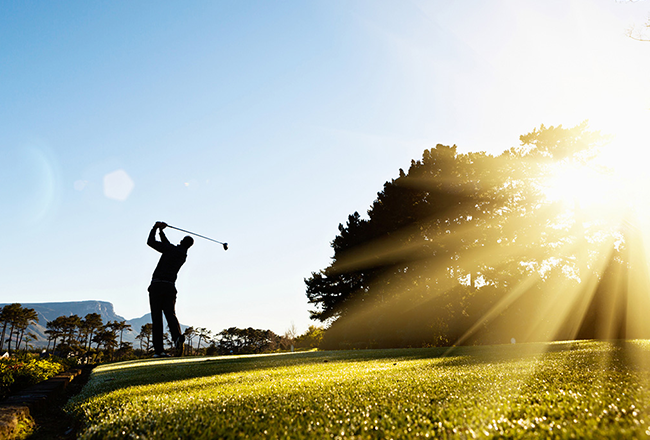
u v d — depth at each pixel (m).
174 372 8.95
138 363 16.12
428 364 7.80
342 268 37.59
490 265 29.22
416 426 2.85
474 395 3.82
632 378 4.23
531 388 4.02
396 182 32.38
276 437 2.73
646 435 2.23
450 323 26.44
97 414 4.09
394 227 32.66
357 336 33.69
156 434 2.97
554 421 2.66
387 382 5.08
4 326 103.19
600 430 2.35
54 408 5.52
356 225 39.69
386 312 30.12
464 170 31.73
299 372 7.29
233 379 6.53
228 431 2.96
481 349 12.80
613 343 10.49
